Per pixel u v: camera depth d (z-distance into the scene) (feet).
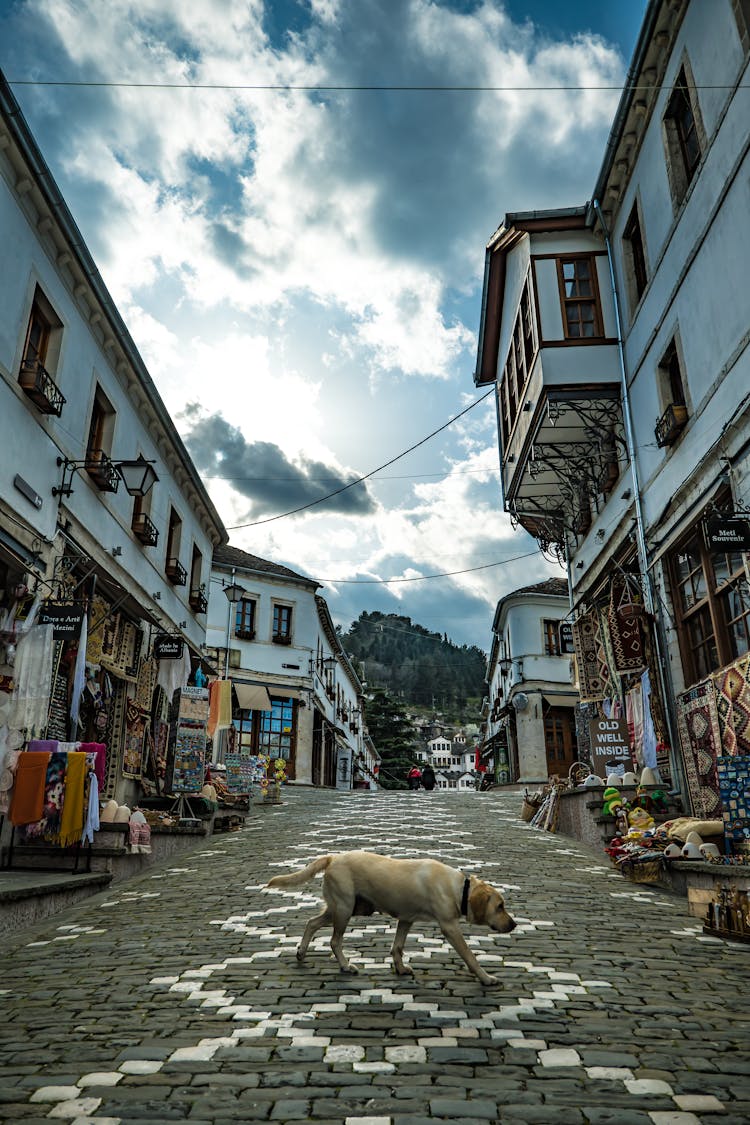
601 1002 15.74
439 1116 10.87
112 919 25.27
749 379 33.58
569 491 62.34
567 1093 11.59
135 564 52.26
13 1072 12.49
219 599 108.99
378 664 606.96
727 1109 11.05
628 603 47.96
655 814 38.06
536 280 52.65
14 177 34.27
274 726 110.11
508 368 63.21
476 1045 13.43
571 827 45.91
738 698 32.68
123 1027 14.53
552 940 21.15
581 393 50.21
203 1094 11.58
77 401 41.63
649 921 23.85
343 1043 13.55
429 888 17.56
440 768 454.81
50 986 17.56
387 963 18.71
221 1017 14.94
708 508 37.68
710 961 19.07
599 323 51.60
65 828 29.94
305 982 17.15
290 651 114.42
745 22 33.50
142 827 35.14
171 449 58.95
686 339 40.42
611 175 49.83
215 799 51.42
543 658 111.96
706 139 37.58
